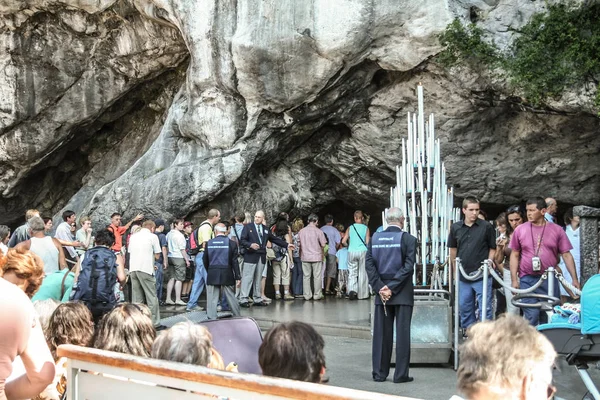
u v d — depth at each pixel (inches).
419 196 365.4
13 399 133.5
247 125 626.2
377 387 295.6
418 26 560.1
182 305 556.4
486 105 597.3
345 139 680.4
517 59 537.3
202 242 528.1
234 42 594.9
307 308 536.7
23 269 178.9
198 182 630.5
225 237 446.0
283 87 601.9
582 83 524.7
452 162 650.2
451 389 290.4
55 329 181.0
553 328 205.3
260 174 674.2
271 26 587.8
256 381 100.0
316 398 92.5
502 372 93.6
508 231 411.5
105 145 789.9
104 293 315.6
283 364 124.8
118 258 358.3
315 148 692.1
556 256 303.6
